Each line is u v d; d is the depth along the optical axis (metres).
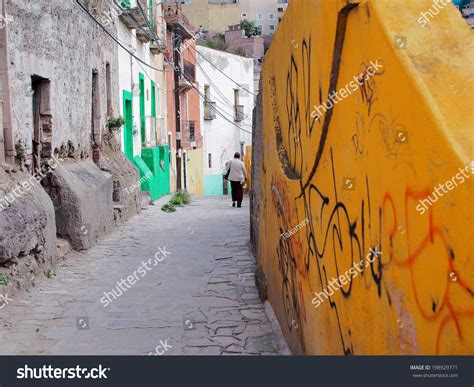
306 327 4.58
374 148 2.81
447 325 2.08
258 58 47.81
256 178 8.96
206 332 6.13
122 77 17.95
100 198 12.12
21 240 7.59
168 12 28.20
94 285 8.23
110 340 5.89
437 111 2.18
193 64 33.22
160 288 8.08
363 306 3.04
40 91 10.09
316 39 4.00
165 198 22.84
